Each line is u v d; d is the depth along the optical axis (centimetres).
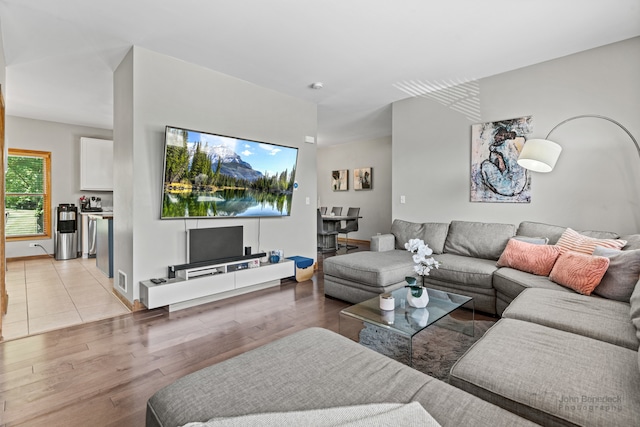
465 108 399
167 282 303
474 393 120
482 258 337
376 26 271
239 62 339
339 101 471
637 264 200
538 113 344
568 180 326
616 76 300
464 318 288
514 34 286
